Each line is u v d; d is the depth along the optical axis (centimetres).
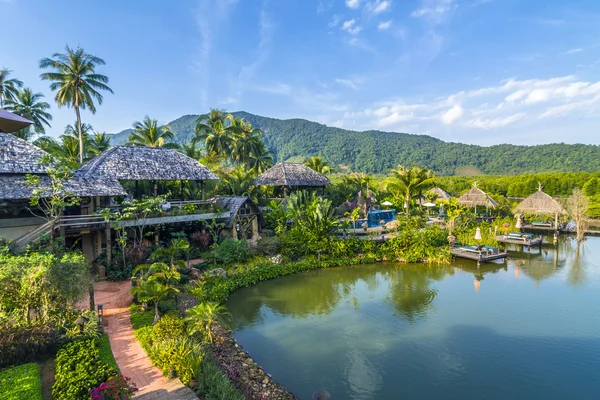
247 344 1445
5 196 1662
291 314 1761
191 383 981
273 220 3111
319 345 1440
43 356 1041
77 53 3841
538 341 1472
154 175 2506
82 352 990
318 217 2772
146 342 1182
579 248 3278
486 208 4594
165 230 2575
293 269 2459
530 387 1164
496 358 1340
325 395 950
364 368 1273
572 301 1928
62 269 1143
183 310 1578
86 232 2150
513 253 3077
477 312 1783
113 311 1475
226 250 2358
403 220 3597
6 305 1097
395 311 1800
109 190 2055
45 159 1814
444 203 4806
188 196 3328
